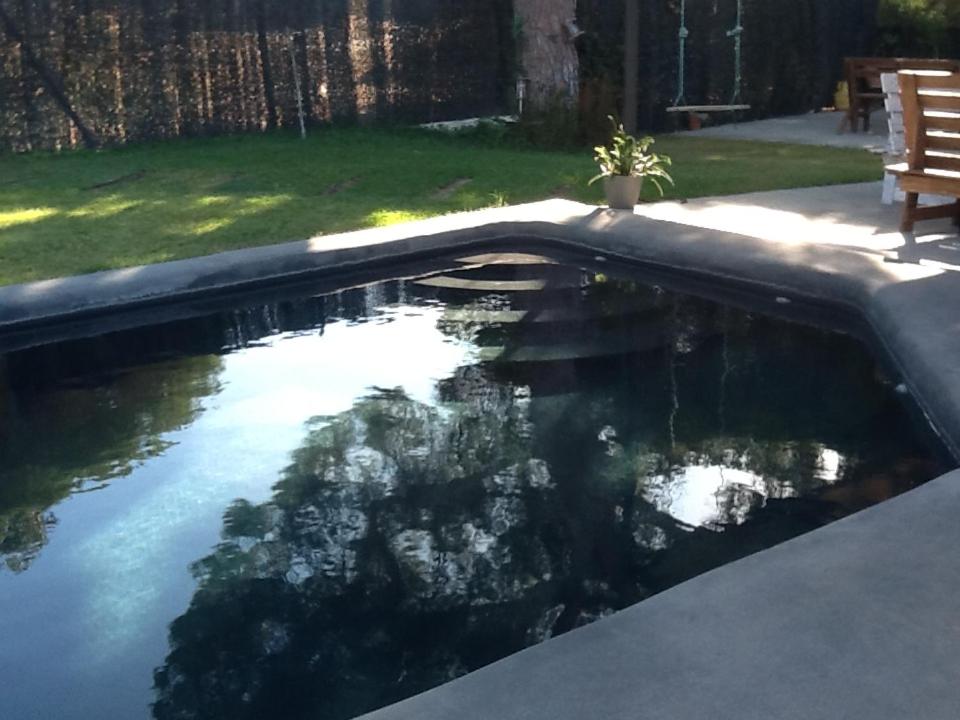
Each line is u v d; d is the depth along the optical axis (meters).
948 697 1.80
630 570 2.60
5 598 2.60
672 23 11.95
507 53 11.52
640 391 3.91
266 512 3.03
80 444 3.58
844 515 2.87
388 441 3.52
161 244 6.04
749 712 1.78
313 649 2.33
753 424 3.56
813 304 4.87
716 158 9.20
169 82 10.22
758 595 2.15
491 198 7.30
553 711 1.81
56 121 9.82
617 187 6.61
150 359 4.51
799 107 14.03
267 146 9.84
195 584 2.63
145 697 2.18
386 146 9.89
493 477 3.19
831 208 6.53
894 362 3.99
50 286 5.06
